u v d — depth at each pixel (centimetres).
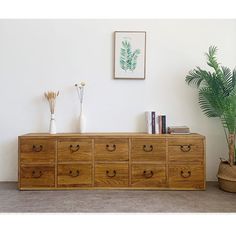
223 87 282
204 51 316
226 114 279
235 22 316
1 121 313
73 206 236
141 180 280
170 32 316
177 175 280
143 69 313
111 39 314
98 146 278
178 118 318
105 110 316
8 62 311
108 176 279
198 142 280
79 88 314
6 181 315
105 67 315
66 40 313
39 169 278
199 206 238
